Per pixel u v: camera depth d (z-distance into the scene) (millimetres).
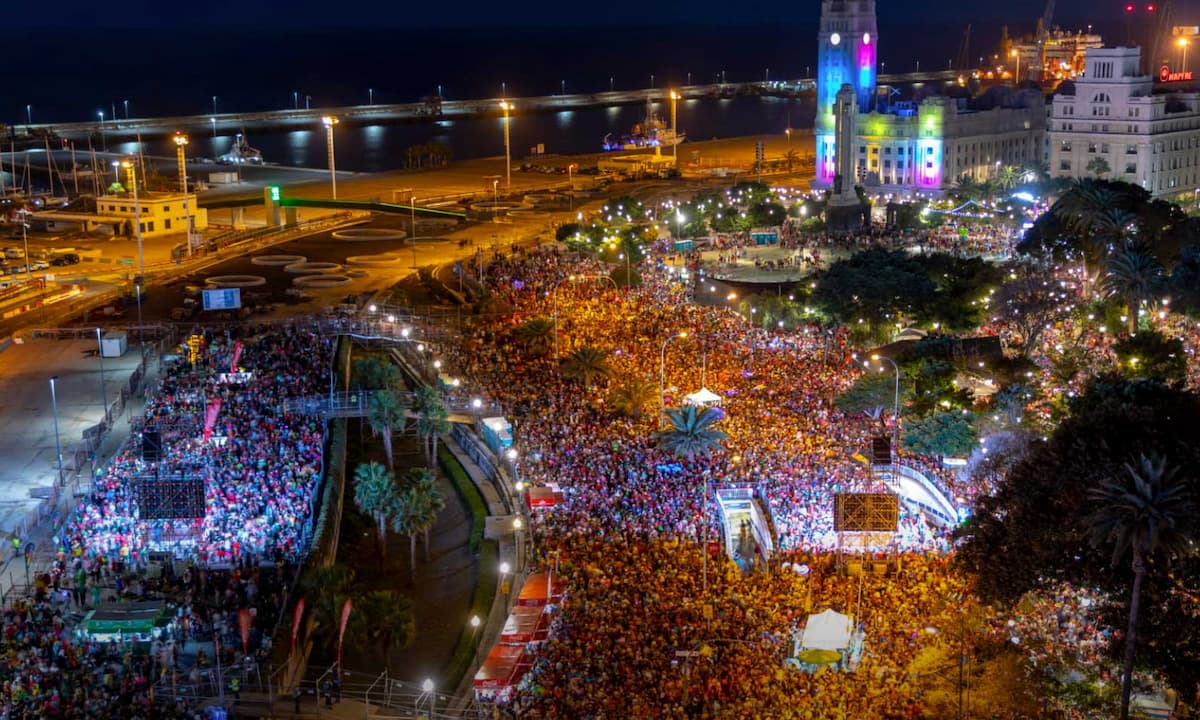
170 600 103500
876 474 122250
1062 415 133125
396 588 114625
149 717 84125
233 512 118688
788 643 91000
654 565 105750
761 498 116250
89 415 157000
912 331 189750
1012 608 95812
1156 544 78750
